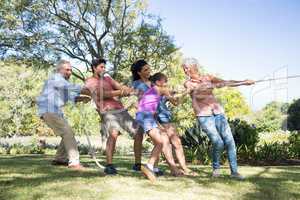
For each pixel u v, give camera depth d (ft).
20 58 80.59
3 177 19.16
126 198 15.12
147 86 20.59
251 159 35.65
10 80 110.63
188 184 18.01
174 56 81.15
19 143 84.74
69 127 22.93
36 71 85.25
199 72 21.80
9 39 77.82
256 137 38.29
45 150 73.56
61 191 15.96
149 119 19.43
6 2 75.77
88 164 25.58
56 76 23.22
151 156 18.92
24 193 15.61
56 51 81.10
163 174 21.30
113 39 82.43
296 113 69.10
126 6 82.12
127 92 20.65
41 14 78.95
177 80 78.64
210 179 19.56
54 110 22.61
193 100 21.36
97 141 100.78
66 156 24.26
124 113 21.20
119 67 81.61
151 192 16.14
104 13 81.66
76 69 80.53
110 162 20.56
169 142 21.62
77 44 82.48
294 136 46.42
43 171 21.25
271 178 20.52
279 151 37.70
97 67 21.74
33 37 78.64
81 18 81.71
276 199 15.72
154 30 80.33
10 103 112.68
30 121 124.77
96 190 16.21
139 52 81.41
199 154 33.09
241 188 17.46
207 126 21.01
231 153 20.81
